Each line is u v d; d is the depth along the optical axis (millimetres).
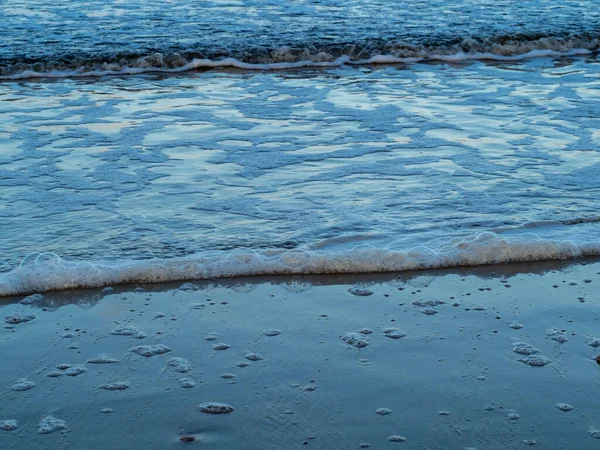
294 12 16844
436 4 17859
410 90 11266
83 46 13641
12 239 6152
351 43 14000
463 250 5883
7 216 6551
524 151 8273
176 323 5121
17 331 5020
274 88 11430
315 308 5297
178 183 7297
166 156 8086
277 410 4410
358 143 8586
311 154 8188
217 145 8484
